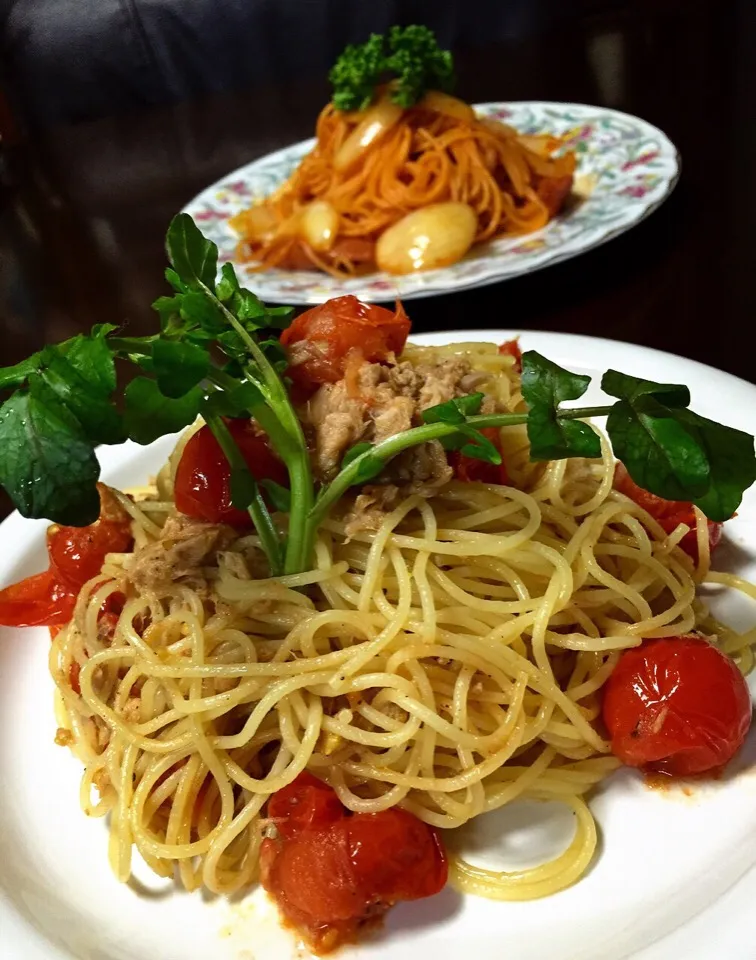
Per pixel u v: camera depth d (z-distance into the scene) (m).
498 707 0.19
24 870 0.18
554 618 0.19
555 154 0.42
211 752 0.18
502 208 0.39
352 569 0.20
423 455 0.19
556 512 0.20
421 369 0.20
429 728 0.18
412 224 0.38
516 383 0.23
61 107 0.79
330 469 0.19
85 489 0.14
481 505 0.20
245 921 0.17
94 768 0.19
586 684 0.19
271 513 0.19
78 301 0.44
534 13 0.71
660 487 0.14
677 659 0.18
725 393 0.23
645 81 0.51
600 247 0.37
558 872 0.17
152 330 0.40
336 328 0.20
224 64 0.77
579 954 0.15
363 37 0.75
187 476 0.19
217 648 0.19
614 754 0.18
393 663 0.18
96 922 0.18
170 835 0.18
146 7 0.76
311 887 0.16
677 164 0.38
